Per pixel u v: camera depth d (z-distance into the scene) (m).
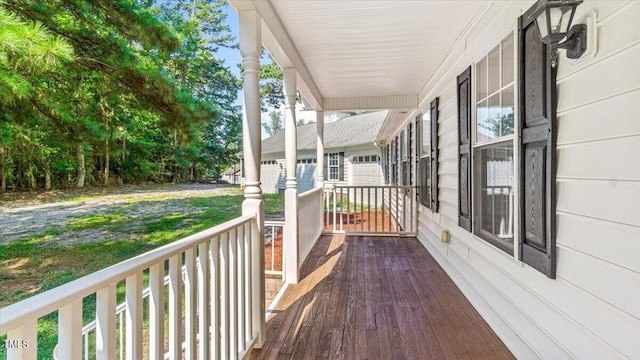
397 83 5.34
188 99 6.77
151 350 1.29
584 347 1.63
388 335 2.57
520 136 2.18
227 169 24.33
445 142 4.25
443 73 4.25
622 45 1.38
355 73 4.71
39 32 3.91
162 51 6.56
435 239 4.84
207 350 1.71
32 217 10.50
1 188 14.35
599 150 1.51
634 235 1.33
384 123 8.70
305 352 2.34
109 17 5.99
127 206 12.84
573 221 1.70
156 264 1.29
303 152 17.06
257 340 2.37
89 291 0.96
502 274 2.55
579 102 1.64
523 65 2.16
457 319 2.85
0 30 3.64
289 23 3.07
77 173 16.59
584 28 1.58
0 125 4.95
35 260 6.14
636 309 1.33
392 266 4.43
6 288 4.78
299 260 4.08
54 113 5.43
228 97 22.75
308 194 5.03
